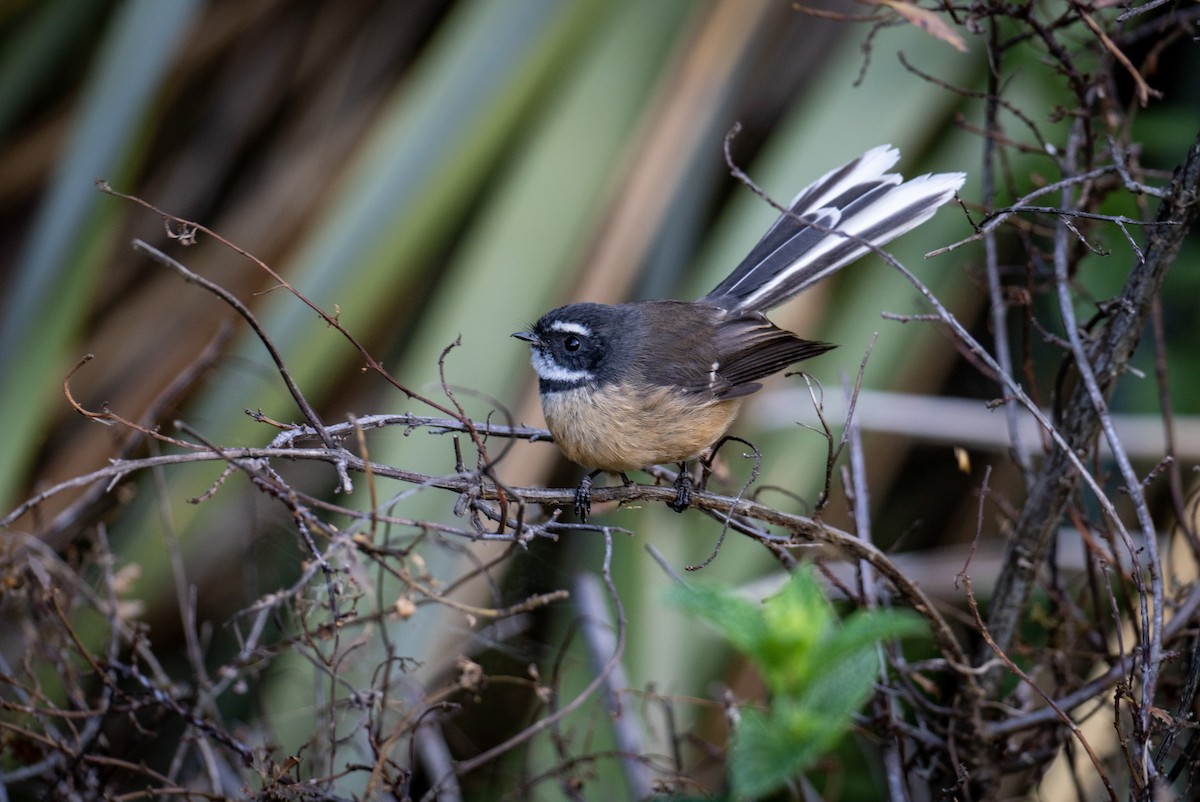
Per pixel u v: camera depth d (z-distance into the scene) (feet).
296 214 43.91
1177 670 26.17
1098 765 20.75
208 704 25.90
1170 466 28.35
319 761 24.80
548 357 30.22
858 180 32.73
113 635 26.32
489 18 42.14
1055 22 25.61
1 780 25.41
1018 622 26.94
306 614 25.36
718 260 39.65
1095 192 27.63
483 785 32.14
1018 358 39.73
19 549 26.58
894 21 28.48
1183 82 37.42
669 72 40.93
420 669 30.09
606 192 39.93
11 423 37.42
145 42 38.70
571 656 33.91
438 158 41.04
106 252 44.11
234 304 21.01
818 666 16.75
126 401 39.93
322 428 21.76
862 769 33.40
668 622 35.53
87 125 38.58
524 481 36.35
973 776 25.58
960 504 41.45
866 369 39.83
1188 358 36.73
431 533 27.71
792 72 43.75
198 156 46.09
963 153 39.88
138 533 37.27
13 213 45.52
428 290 42.19
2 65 45.93
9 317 38.24
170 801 26.91
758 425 38.78
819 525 23.08
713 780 31.32
